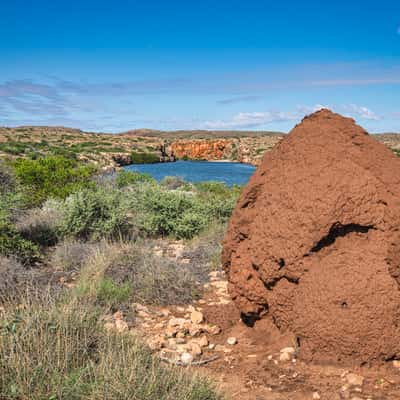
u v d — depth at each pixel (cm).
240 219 536
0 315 469
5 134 10406
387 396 389
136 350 421
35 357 393
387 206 463
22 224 1045
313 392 401
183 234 1150
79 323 459
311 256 468
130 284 698
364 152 491
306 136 513
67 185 1546
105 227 1057
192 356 483
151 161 8581
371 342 433
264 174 542
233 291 540
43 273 779
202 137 16138
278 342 493
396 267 440
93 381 374
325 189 469
